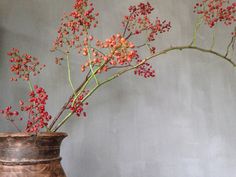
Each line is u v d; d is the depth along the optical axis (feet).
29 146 2.64
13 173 2.61
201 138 5.16
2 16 5.12
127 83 5.17
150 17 5.41
